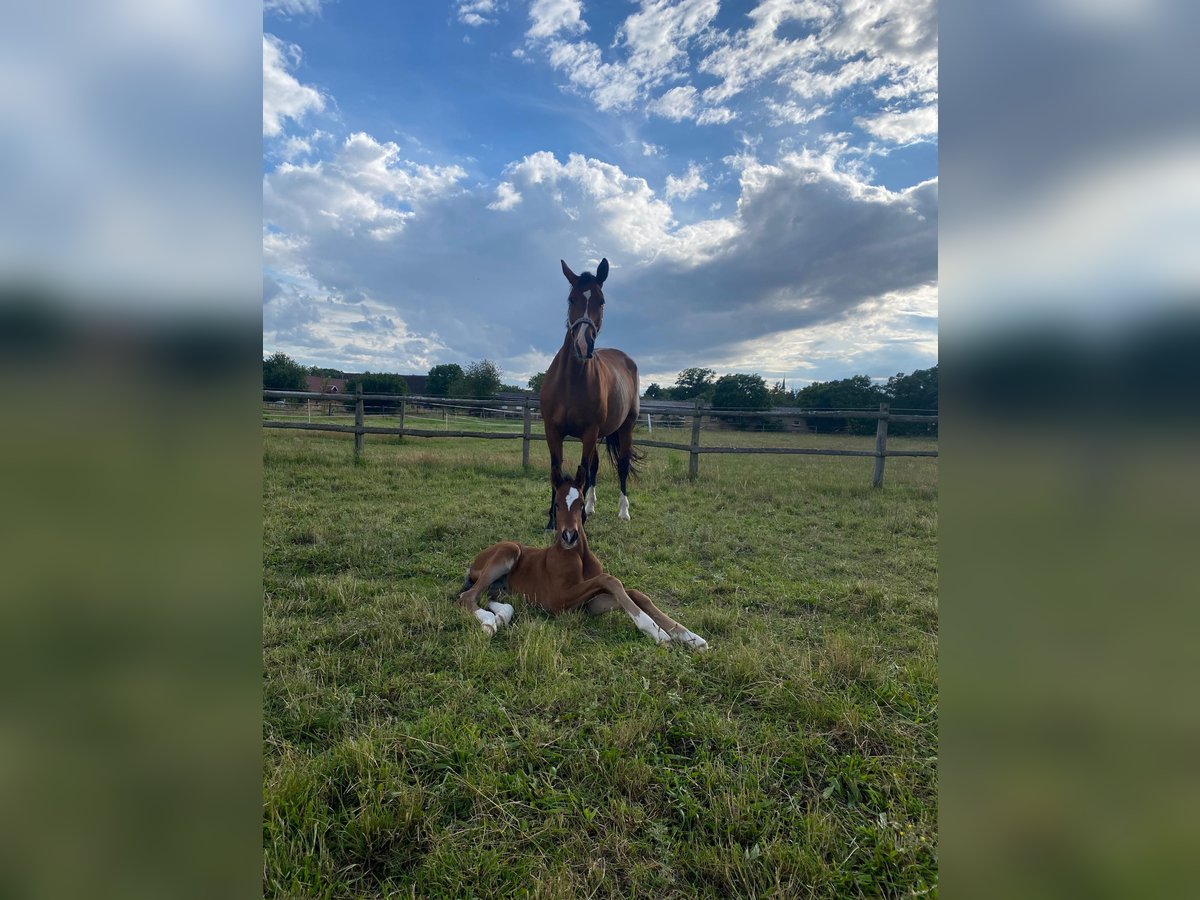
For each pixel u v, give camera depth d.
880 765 2.03
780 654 2.84
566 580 3.47
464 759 2.02
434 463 8.77
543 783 1.94
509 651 2.89
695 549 4.98
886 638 3.19
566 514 3.51
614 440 6.88
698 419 8.65
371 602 3.47
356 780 1.90
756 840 1.74
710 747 2.15
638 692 2.46
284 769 1.87
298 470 7.75
